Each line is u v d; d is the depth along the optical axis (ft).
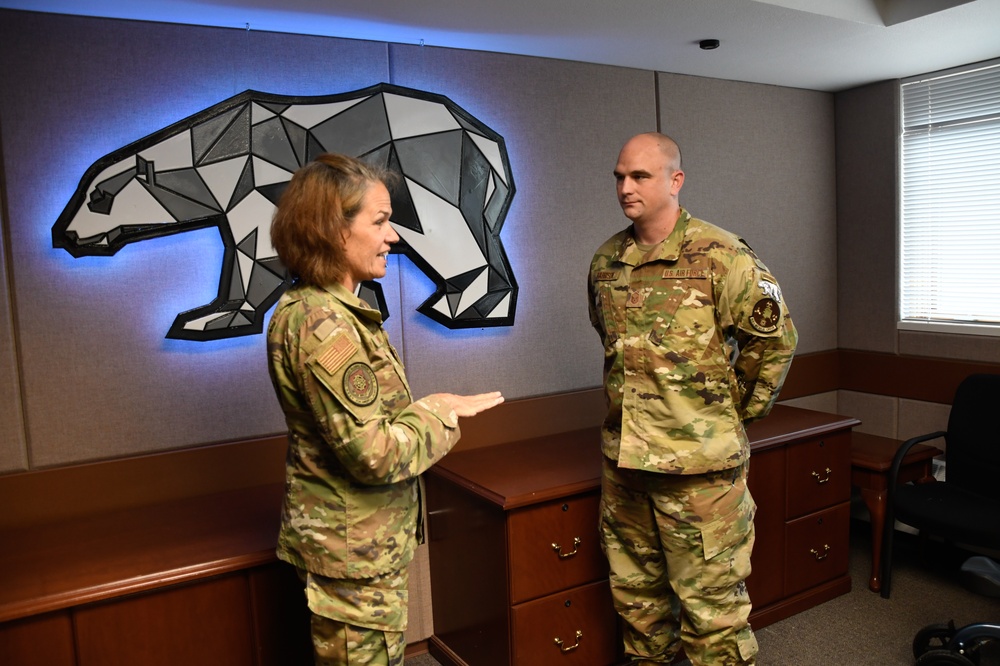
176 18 7.32
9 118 6.81
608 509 7.35
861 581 10.45
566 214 9.81
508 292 9.27
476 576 8.00
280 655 6.63
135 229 7.23
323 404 4.91
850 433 9.89
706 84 10.95
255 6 7.07
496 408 9.37
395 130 8.45
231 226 7.65
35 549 6.45
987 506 8.96
